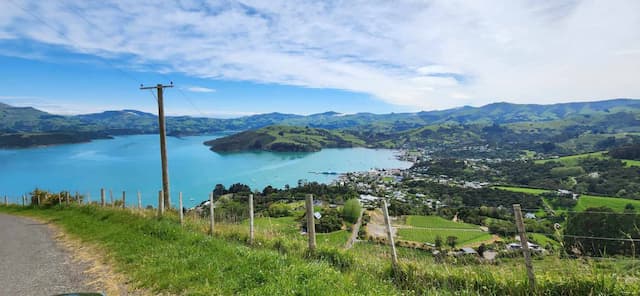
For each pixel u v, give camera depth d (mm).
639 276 5121
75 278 7699
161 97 19625
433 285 6035
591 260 5746
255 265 6859
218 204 48750
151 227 11594
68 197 25703
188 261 7715
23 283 7523
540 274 5574
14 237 13898
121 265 8297
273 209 40938
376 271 6816
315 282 5789
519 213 5500
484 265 6559
